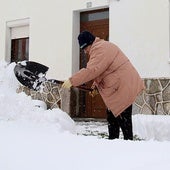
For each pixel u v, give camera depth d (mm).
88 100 9844
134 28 8664
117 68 4395
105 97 4512
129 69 4449
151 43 8383
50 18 10430
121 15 8883
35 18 10781
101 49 4336
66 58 10016
